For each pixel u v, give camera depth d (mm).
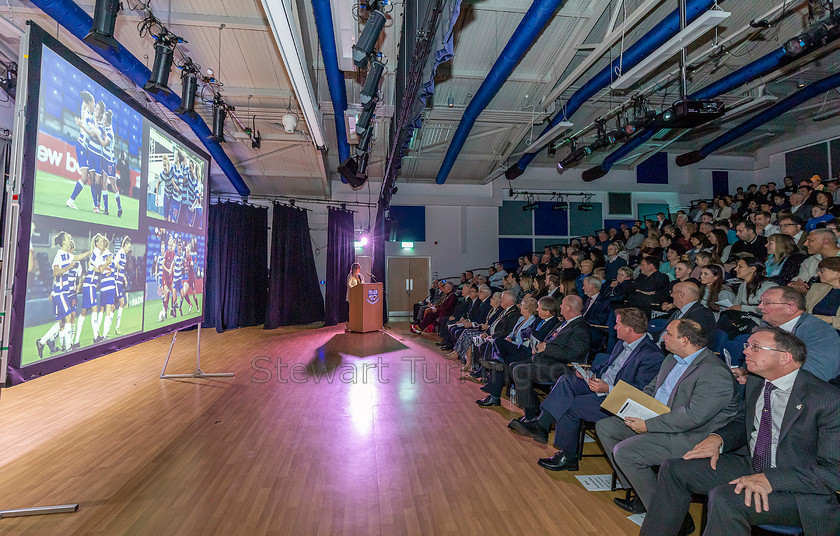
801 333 2012
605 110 8039
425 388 4367
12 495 2217
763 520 1465
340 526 1972
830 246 3049
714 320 2914
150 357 5961
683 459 1755
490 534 1916
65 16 3867
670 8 5105
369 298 8781
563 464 2555
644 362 2463
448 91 7113
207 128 6914
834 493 1414
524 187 11336
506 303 4801
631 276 4867
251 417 3469
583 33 5406
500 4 4973
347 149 7852
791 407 1559
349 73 5945
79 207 2652
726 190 11336
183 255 4469
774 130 9477
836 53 6348
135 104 3422
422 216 11805
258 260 10102
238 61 5691
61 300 2475
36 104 2236
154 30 4887
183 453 2764
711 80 6977
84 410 3615
